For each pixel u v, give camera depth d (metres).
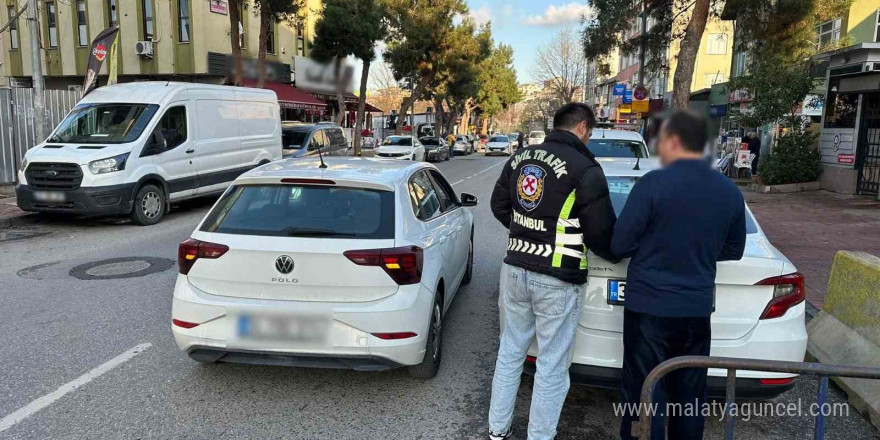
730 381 2.66
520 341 3.39
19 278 6.90
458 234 5.50
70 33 27.00
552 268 3.10
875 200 14.39
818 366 2.58
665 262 2.82
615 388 3.53
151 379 4.27
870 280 4.33
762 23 17.31
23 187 9.76
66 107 15.50
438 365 4.47
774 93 16.47
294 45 30.70
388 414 3.84
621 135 10.57
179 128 11.10
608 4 19.23
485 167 28.14
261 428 3.63
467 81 36.62
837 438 3.67
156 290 6.42
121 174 9.85
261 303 3.74
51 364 4.49
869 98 15.05
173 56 25.33
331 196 4.14
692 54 16.05
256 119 13.20
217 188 12.07
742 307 3.39
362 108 28.17
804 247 9.13
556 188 3.07
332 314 3.69
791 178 16.92
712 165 2.83
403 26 29.67
